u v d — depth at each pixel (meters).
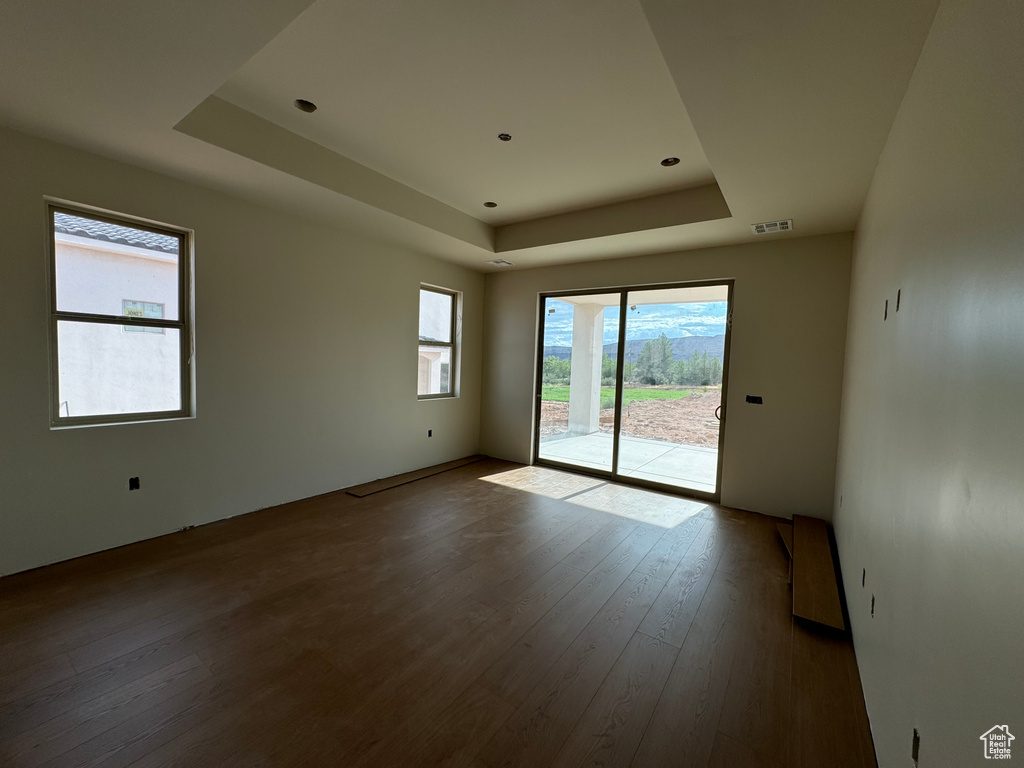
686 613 2.50
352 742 1.60
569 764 1.54
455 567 2.97
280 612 2.40
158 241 3.19
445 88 2.43
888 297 2.02
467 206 4.30
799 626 2.40
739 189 2.94
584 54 2.12
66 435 2.80
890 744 1.42
